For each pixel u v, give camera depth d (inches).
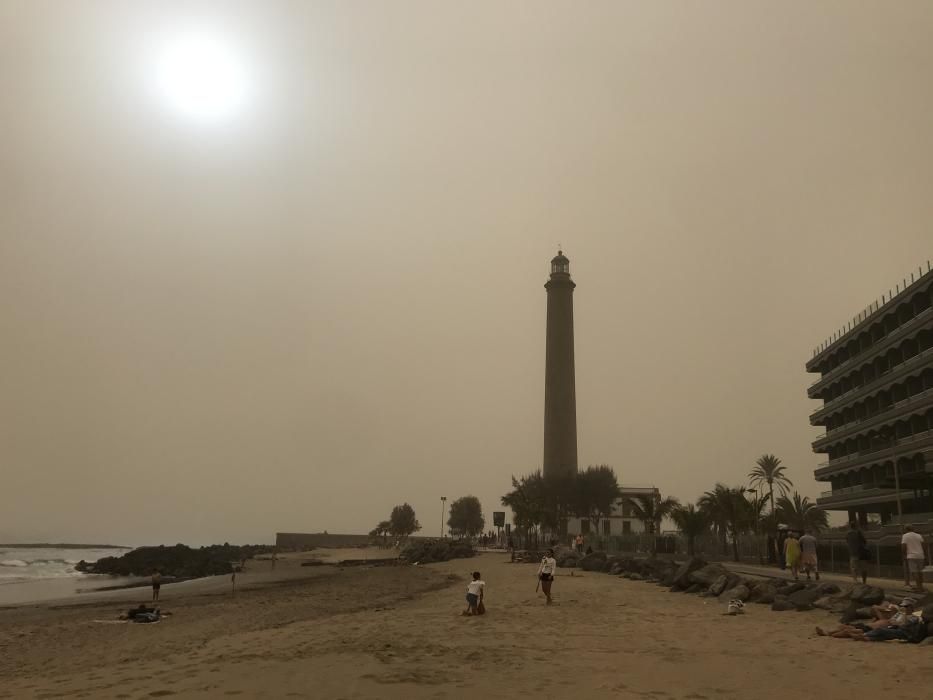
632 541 3174.2
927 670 495.5
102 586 2632.9
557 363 5846.5
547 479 4909.0
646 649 606.9
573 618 866.1
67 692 473.1
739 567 1835.6
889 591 925.8
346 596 1545.3
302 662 535.8
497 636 699.4
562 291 6013.8
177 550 4097.0
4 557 7618.1
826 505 3112.7
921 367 2438.5
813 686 452.8
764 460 3794.3
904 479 1898.4
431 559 3464.6
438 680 469.4
